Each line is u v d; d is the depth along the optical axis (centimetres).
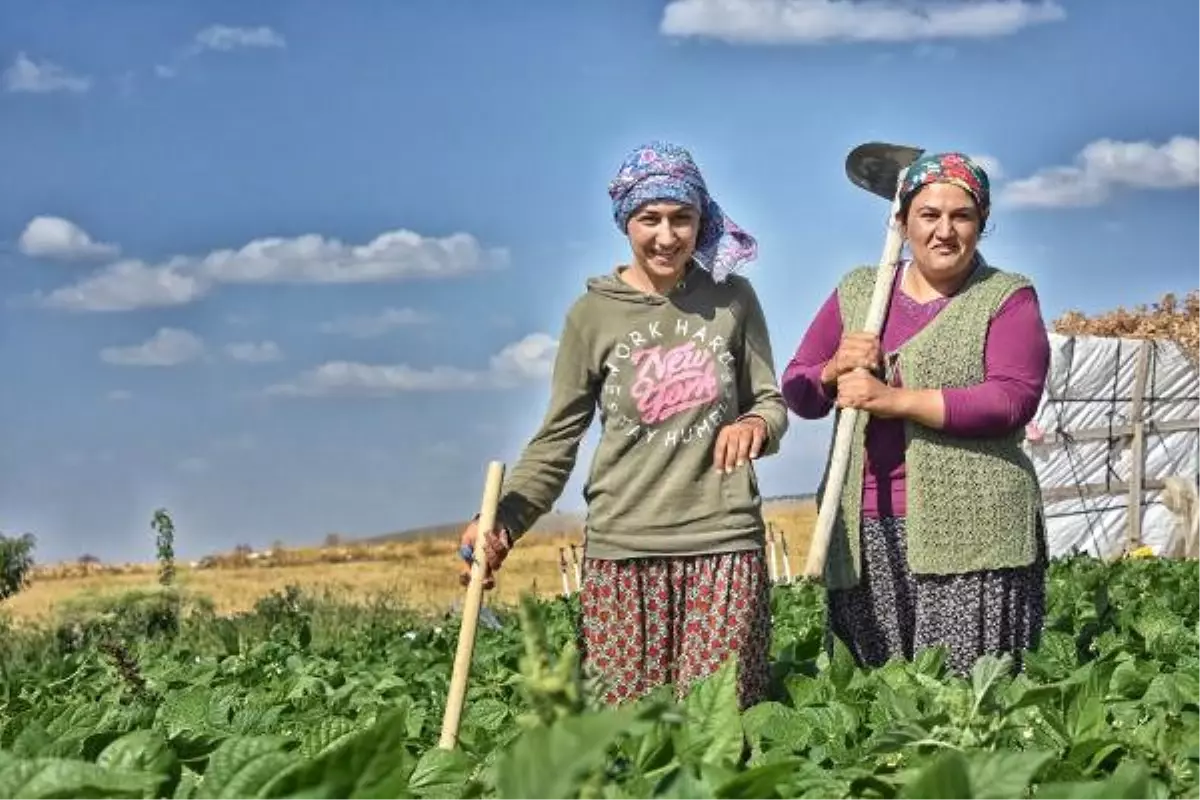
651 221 614
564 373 640
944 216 675
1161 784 365
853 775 392
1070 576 1308
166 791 389
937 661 619
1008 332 681
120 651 822
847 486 694
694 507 630
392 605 1697
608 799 334
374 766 303
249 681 862
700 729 387
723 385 629
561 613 1224
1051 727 449
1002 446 682
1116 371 2459
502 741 503
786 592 1282
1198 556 2297
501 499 626
